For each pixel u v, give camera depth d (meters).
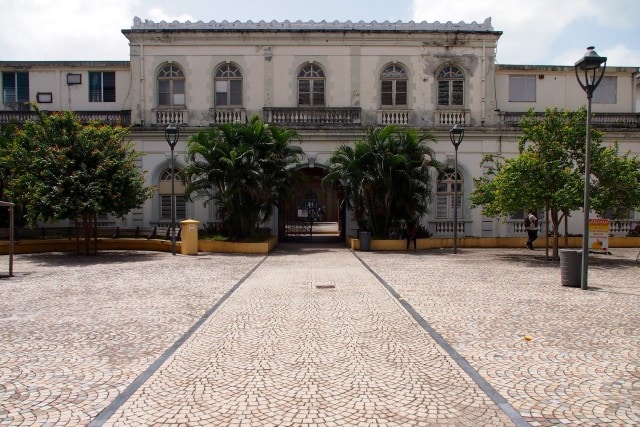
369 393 4.91
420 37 23.70
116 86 24.73
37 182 16.69
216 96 23.91
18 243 19.03
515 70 24.47
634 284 11.53
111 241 20.50
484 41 23.77
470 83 23.80
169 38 23.56
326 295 10.03
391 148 19.69
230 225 20.05
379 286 11.11
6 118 23.69
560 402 4.69
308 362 5.85
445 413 4.45
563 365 5.72
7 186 19.39
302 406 4.61
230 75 23.89
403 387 5.06
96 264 15.61
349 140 23.00
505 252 19.62
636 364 5.76
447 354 6.13
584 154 15.55
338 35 23.58
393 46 23.70
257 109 23.66
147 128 23.11
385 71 23.95
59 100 24.70
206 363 5.84
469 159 23.48
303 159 22.94
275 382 5.21
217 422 4.29
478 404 4.64
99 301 9.59
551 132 16.02
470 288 10.86
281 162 19.55
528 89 24.69
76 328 7.52
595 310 8.62
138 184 18.39
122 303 9.37
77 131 17.88
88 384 5.19
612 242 21.98
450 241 21.78
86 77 24.75
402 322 7.76
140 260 16.64
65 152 17.06
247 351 6.29
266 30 23.44
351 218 22.88
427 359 5.94
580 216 23.56
